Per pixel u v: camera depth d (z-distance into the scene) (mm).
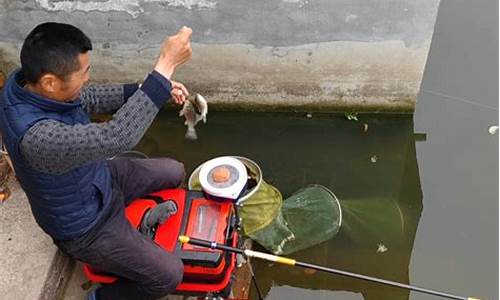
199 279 2898
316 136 4398
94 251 2725
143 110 2381
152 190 3102
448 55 4746
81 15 3838
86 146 2309
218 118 4422
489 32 4902
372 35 3881
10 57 4086
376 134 4387
